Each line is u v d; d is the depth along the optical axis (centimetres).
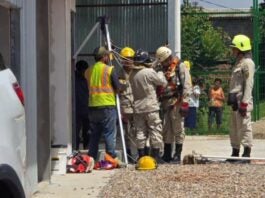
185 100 1219
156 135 1201
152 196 874
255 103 2192
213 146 1683
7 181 419
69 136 1168
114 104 1166
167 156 1248
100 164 1145
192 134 2108
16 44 863
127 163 1185
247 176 1009
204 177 1005
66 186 975
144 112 1193
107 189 938
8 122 432
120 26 1484
